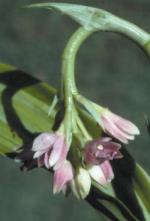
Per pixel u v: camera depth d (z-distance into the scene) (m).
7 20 1.19
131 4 1.23
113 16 0.31
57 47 1.18
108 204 0.35
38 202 0.94
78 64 1.14
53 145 0.30
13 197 0.95
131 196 0.35
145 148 0.99
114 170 0.35
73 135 0.30
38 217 0.94
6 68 0.36
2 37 1.17
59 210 0.93
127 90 1.11
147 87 1.12
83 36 0.30
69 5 0.31
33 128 0.36
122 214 0.35
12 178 0.96
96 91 1.11
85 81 1.12
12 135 0.36
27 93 0.36
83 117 0.34
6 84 0.36
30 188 0.95
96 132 0.34
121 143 0.34
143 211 0.35
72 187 0.30
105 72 1.14
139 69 1.15
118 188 0.35
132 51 1.16
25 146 0.31
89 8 0.31
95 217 0.92
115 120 0.31
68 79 0.30
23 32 1.18
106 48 1.17
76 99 0.30
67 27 1.20
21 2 1.21
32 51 1.17
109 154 0.30
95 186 0.35
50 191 0.94
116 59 1.16
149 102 1.10
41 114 0.36
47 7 0.30
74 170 0.30
